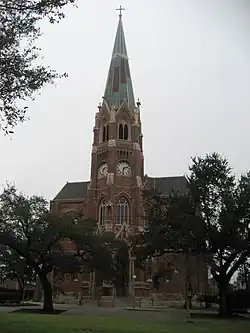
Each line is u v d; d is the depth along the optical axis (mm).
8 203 52000
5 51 20344
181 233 47094
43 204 54656
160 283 87875
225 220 46000
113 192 99125
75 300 82188
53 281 78625
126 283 88062
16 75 20469
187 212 48844
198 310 58562
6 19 19906
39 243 51812
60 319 33562
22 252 51562
